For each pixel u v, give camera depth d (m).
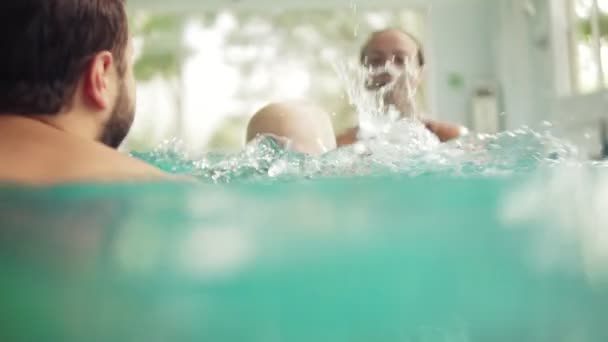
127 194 0.41
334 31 6.13
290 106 1.25
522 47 5.45
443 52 5.77
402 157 0.98
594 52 4.32
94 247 0.32
